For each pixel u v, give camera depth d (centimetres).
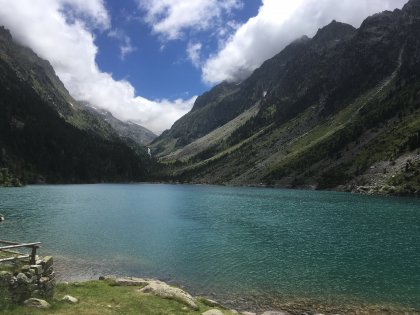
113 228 6731
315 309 2920
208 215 9219
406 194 16188
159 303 2453
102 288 2788
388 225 7369
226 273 3884
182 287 3431
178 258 4497
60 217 8112
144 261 4350
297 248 5119
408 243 5494
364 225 7369
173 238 5828
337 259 4500
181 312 2325
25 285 2191
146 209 10650
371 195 17275
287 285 3500
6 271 2177
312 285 3503
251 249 5044
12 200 12394
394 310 2900
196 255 4662
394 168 19212
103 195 17100
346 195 17412
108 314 2169
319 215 9219
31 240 5372
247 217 8806
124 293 2647
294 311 2880
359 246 5253
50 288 2406
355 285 3497
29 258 2519
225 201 14050
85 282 2978
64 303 2295
